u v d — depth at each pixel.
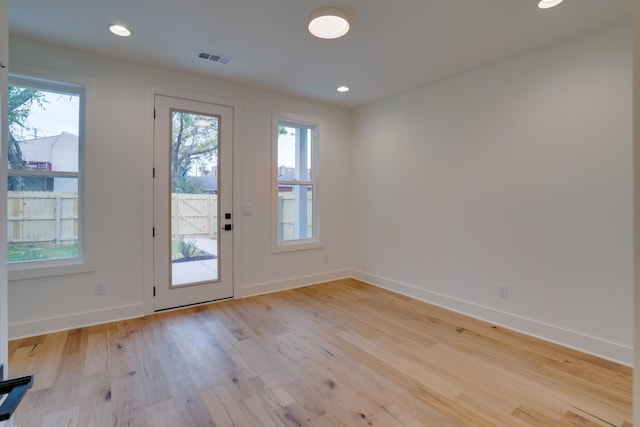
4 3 1.22
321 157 4.45
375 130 4.34
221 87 3.58
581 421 1.71
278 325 2.98
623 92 2.29
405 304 3.59
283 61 3.03
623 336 2.31
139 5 2.16
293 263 4.24
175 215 3.36
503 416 1.75
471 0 2.08
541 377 2.13
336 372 2.19
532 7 2.14
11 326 2.62
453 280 3.41
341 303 3.62
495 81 3.02
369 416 1.75
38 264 2.75
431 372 2.19
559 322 2.62
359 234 4.64
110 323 2.98
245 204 3.80
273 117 3.97
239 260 3.78
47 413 1.75
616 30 2.31
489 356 2.41
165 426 1.67
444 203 3.49
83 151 2.89
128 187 3.09
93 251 2.93
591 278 2.46
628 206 2.29
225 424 1.69
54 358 2.33
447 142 3.45
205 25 2.41
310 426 1.67
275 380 2.09
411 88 3.76
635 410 1.04
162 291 3.29
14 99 2.68
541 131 2.71
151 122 3.19
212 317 3.17
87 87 2.87
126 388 1.98
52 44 2.71
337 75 3.38
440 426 1.68
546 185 2.69
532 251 2.79
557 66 2.61
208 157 3.54
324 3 2.13
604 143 2.38
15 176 2.69
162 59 3.01
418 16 2.27
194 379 2.09
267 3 2.13
